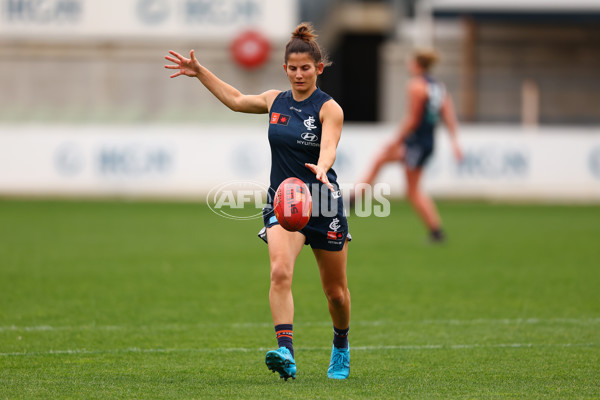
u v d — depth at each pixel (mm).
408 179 48250
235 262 40781
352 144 71438
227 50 86188
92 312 28578
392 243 48594
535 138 72688
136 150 72375
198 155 72250
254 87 86250
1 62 86812
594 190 73125
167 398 17656
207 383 19141
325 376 20031
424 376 20000
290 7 84375
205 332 25547
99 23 84938
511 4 84812
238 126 82688
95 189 72688
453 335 25219
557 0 84625
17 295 31641
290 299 18828
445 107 50031
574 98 84938
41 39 86188
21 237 49312
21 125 82000
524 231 53906
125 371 20438
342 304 19531
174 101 87562
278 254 18844
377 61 103375
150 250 44719
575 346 23578
